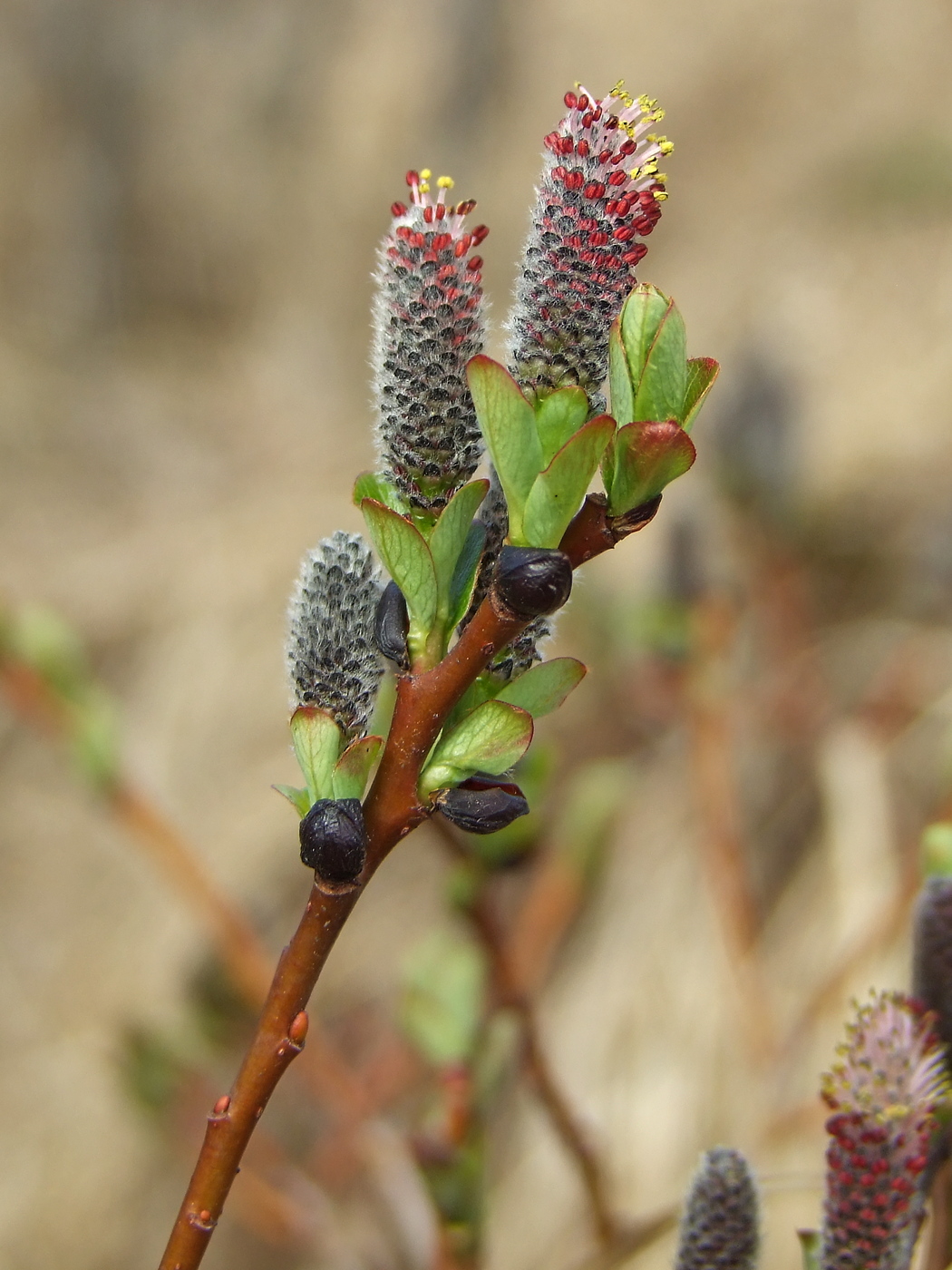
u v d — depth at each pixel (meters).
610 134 0.29
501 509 0.30
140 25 2.53
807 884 0.81
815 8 1.88
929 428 1.11
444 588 0.30
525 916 0.60
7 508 1.56
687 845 0.83
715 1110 0.70
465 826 0.29
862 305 1.30
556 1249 0.68
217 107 2.46
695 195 1.76
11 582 1.42
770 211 1.61
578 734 0.93
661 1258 0.64
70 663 0.58
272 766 1.11
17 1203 1.00
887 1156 0.30
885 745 0.84
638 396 0.29
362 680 0.30
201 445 1.81
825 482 1.08
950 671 0.86
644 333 0.29
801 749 0.88
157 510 1.60
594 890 0.63
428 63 2.33
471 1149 0.42
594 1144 0.46
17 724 1.27
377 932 0.97
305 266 2.28
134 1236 0.98
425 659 0.30
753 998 0.64
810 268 1.42
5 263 2.35
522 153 2.09
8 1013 1.09
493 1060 0.44
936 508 1.00
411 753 0.29
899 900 0.60
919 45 1.74
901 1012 0.31
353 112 2.35
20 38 2.52
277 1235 0.54
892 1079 0.31
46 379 1.91
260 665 1.18
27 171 2.40
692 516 0.69
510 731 0.29
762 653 0.89
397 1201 0.52
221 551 1.34
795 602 0.86
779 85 1.83
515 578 0.29
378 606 0.30
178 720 1.16
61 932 1.13
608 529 0.29
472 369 0.29
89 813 1.20
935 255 1.33
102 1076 1.02
